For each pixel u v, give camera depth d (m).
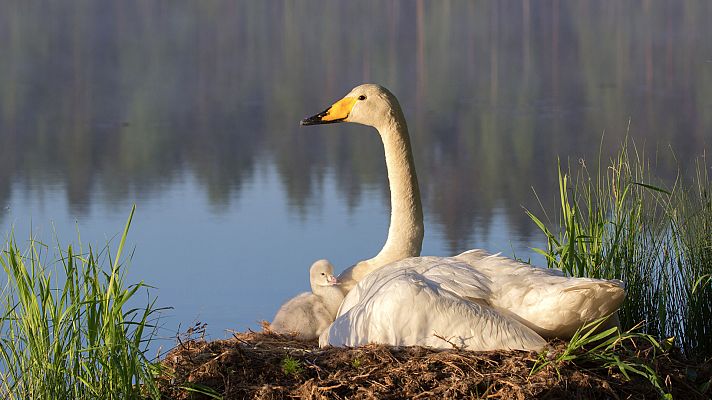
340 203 20.44
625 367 6.44
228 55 60.94
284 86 46.06
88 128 34.19
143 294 13.36
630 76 45.59
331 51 63.00
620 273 9.09
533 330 6.72
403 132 9.08
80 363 6.95
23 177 24.39
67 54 59.81
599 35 68.38
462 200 21.52
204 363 6.89
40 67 53.31
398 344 6.73
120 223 18.19
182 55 60.47
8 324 7.29
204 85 46.88
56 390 6.91
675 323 9.20
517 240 16.66
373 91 9.09
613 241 9.38
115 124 35.31
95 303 6.97
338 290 8.83
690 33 65.06
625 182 9.77
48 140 31.72
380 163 28.14
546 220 18.72
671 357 7.00
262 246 16.44
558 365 6.41
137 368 6.80
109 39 69.81
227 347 7.12
